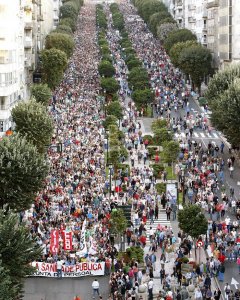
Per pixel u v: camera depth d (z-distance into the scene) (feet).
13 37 562.66
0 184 331.16
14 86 577.43
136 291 285.02
